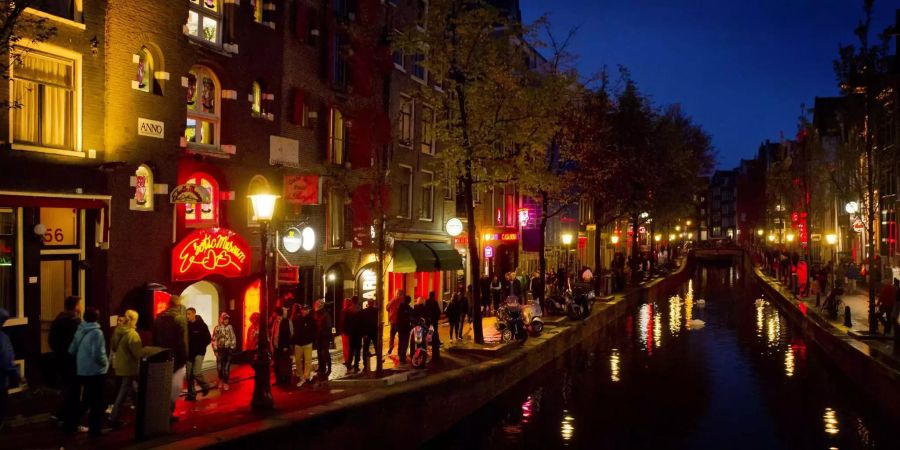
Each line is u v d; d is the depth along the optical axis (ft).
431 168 99.55
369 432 45.50
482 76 71.56
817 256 195.72
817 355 90.94
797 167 164.66
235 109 62.34
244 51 63.41
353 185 77.46
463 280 110.42
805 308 112.68
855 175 100.42
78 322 38.96
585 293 104.06
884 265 132.98
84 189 47.96
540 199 106.63
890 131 105.70
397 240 88.48
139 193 52.95
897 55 97.55
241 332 62.54
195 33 59.16
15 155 43.60
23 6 34.96
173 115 55.01
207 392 47.60
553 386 73.31
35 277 44.91
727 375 78.69
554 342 82.28
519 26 73.00
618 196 131.75
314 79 73.72
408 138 93.66
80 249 48.32
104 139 49.73
